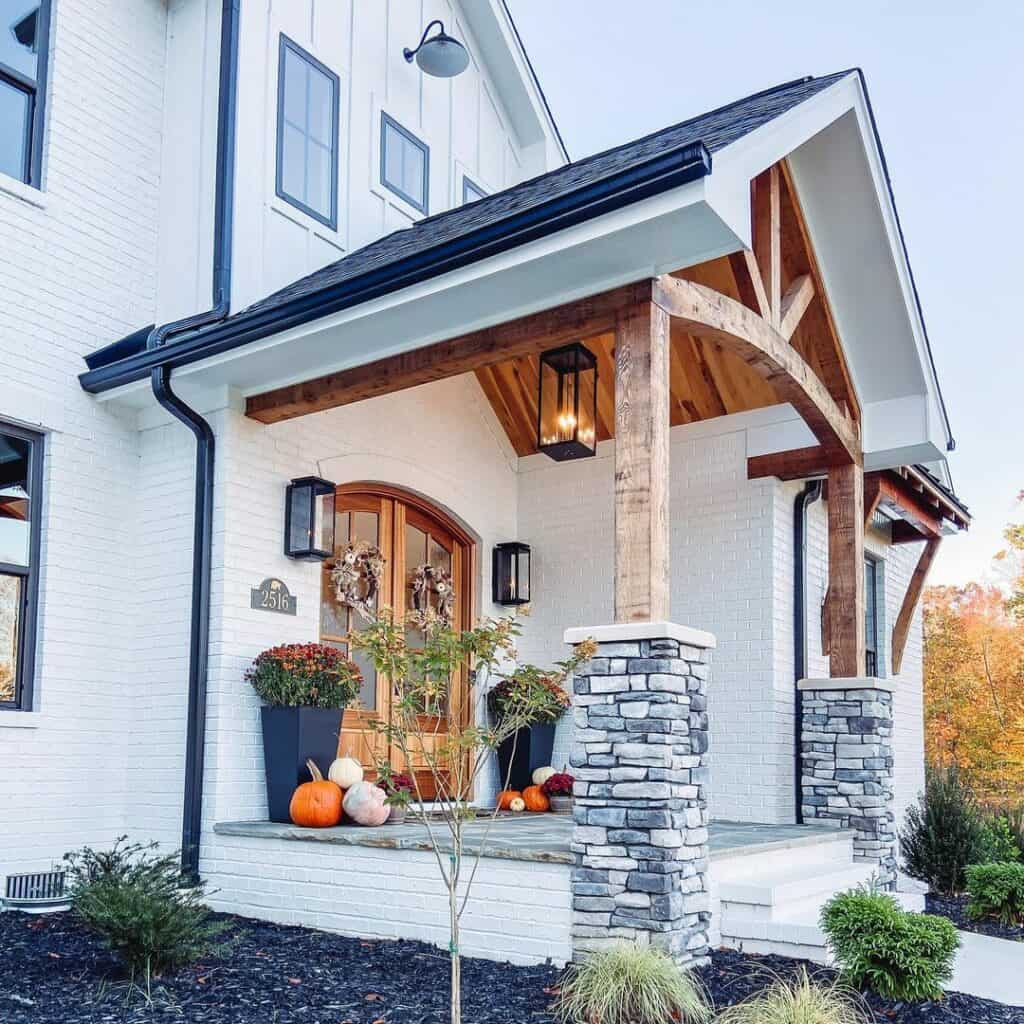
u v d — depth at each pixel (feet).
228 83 26.14
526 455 33.94
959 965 20.71
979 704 71.77
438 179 33.37
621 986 15.14
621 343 18.67
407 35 32.60
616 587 18.20
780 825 27.76
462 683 31.04
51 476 24.00
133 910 16.80
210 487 24.27
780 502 29.96
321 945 19.43
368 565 28.89
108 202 25.89
